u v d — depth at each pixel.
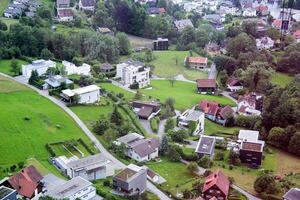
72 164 124.62
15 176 112.44
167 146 144.62
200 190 123.19
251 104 184.50
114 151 141.38
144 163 138.00
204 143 148.12
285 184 130.25
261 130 164.62
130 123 158.00
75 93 170.50
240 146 148.12
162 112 173.12
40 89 181.38
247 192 126.25
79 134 149.62
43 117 154.00
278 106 167.12
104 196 115.50
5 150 131.00
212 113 177.12
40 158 131.25
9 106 157.50
